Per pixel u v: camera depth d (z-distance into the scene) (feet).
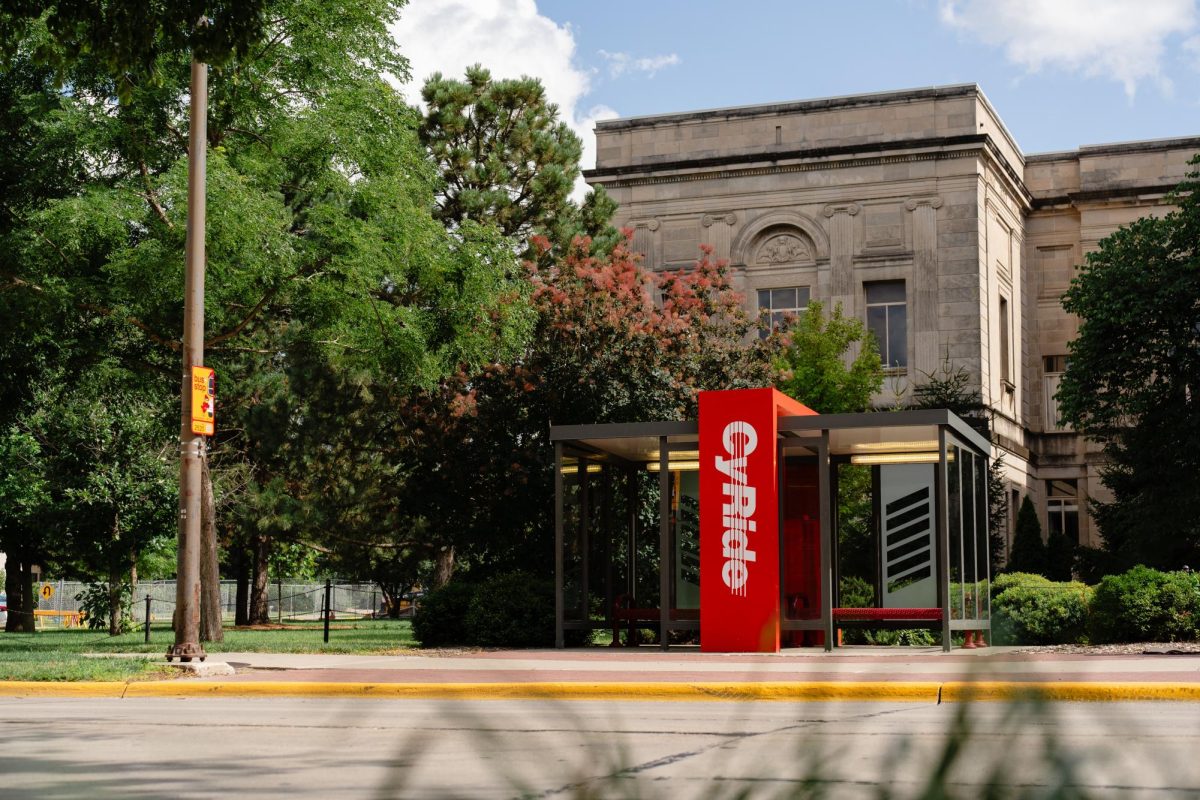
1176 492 123.44
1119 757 3.39
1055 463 178.09
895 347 158.71
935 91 160.04
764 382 100.27
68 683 50.75
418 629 77.61
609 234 123.13
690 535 73.56
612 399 91.35
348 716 33.01
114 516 102.06
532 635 74.90
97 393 86.17
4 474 102.99
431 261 81.56
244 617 150.92
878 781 3.37
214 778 26.58
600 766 4.11
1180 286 121.08
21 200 76.95
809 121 164.35
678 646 74.79
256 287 76.48
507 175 117.80
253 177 75.00
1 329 74.43
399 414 98.89
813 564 76.38
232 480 115.44
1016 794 3.18
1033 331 182.19
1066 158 183.11
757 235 163.73
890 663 54.44
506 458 90.79
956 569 69.21
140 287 71.36
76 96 74.95
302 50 76.18
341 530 111.75
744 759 4.15
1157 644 63.52
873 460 77.10
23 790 25.30
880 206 159.63
